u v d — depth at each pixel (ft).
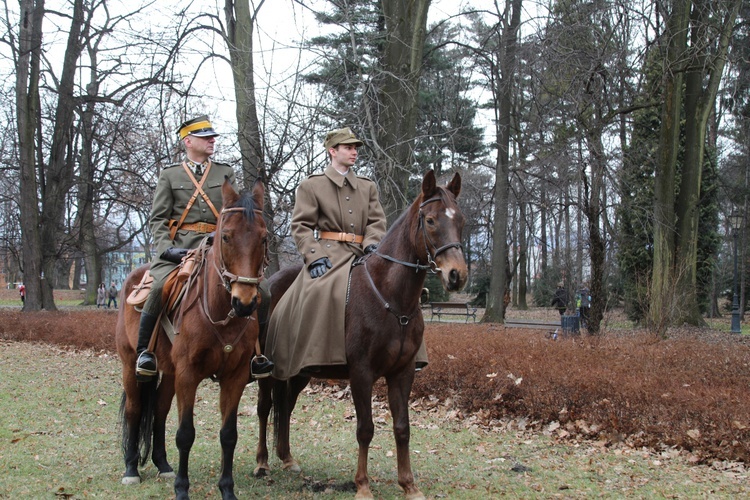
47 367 41.45
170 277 17.24
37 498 16.70
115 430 24.75
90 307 123.03
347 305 16.89
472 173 117.60
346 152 19.03
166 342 17.47
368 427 16.49
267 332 19.15
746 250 118.83
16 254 110.11
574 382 26.05
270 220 51.42
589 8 53.67
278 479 18.78
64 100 79.56
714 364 32.78
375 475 19.30
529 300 163.43
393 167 49.03
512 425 26.35
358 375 16.47
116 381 36.40
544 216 102.58
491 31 65.21
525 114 88.07
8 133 88.89
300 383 19.90
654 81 65.87
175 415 28.07
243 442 23.54
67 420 26.35
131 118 74.28
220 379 16.55
